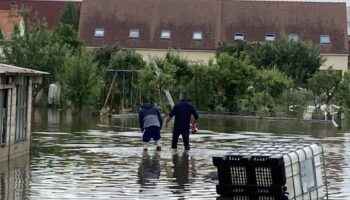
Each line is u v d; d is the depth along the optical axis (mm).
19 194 20641
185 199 20406
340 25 85688
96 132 42375
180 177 24578
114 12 86062
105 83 64438
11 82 27766
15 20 81125
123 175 24875
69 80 60469
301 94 62875
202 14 85375
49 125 47219
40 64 64812
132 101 64062
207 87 65625
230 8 86312
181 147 34750
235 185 20250
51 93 67188
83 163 27891
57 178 23812
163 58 68938
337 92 63000
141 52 83375
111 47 73250
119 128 45719
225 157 20156
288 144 21797
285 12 86188
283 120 58344
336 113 59812
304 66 73750
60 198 20250
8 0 103000
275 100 63781
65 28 73438
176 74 66688
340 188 23016
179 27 84438
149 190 21875
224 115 63688
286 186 19656
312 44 75938
